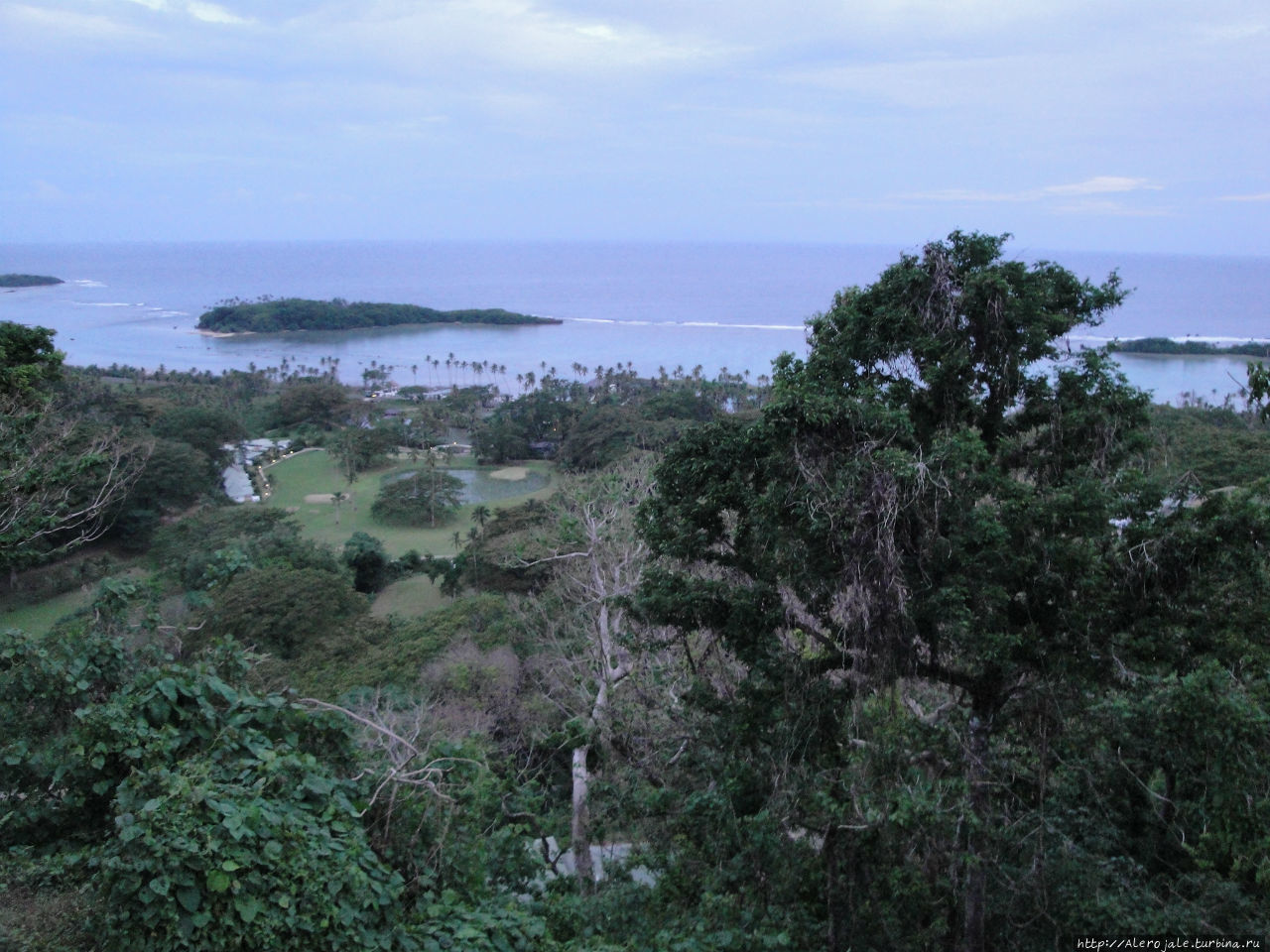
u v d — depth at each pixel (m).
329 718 8.08
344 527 62.62
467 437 98.00
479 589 42.78
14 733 8.40
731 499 10.58
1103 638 9.26
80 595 42.97
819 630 11.23
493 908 7.55
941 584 9.29
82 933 6.29
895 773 9.34
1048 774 11.48
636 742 14.21
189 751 7.46
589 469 73.00
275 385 120.38
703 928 8.81
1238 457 20.30
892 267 10.79
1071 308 10.61
